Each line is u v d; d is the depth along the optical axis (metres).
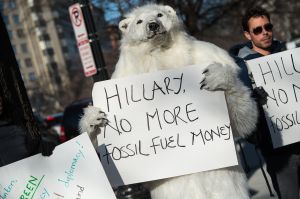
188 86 5.79
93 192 5.27
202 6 23.12
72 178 5.30
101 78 11.42
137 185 9.63
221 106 5.73
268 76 6.71
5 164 5.30
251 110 5.74
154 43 5.81
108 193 5.27
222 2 23.22
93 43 11.34
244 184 6.02
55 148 5.33
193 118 5.81
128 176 5.89
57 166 5.31
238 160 6.05
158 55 5.90
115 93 5.88
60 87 77.62
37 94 83.06
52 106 82.69
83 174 5.29
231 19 23.95
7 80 5.55
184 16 21.45
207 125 5.80
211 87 5.59
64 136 19.83
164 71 5.80
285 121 6.67
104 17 22.41
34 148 5.53
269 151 6.83
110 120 5.88
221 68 5.54
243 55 7.30
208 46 5.96
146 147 5.87
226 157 5.77
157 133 5.86
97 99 5.90
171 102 5.83
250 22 7.12
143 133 5.87
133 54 5.99
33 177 5.25
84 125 5.75
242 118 5.78
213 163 5.77
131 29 5.93
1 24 5.75
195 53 5.93
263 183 12.29
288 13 26.70
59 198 5.28
